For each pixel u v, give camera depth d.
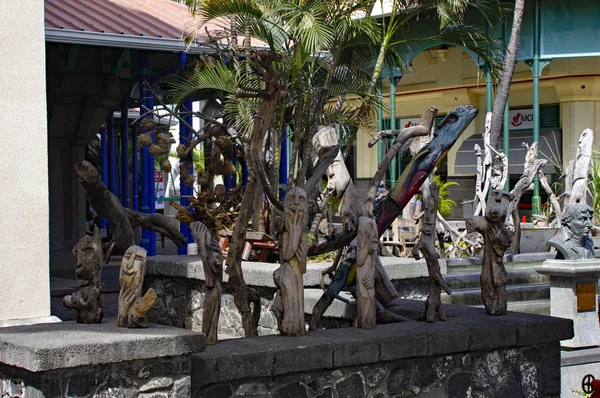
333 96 12.45
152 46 12.54
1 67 7.94
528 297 11.02
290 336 5.73
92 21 12.63
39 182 8.13
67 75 15.61
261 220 11.17
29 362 4.44
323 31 10.34
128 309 5.17
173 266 10.13
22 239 8.02
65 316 9.94
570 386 8.15
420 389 5.95
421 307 7.04
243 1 10.62
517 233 12.41
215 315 5.53
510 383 6.36
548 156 25.95
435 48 27.52
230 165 11.81
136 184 16.22
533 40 21.92
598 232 14.34
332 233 6.82
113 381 4.66
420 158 7.12
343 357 5.55
